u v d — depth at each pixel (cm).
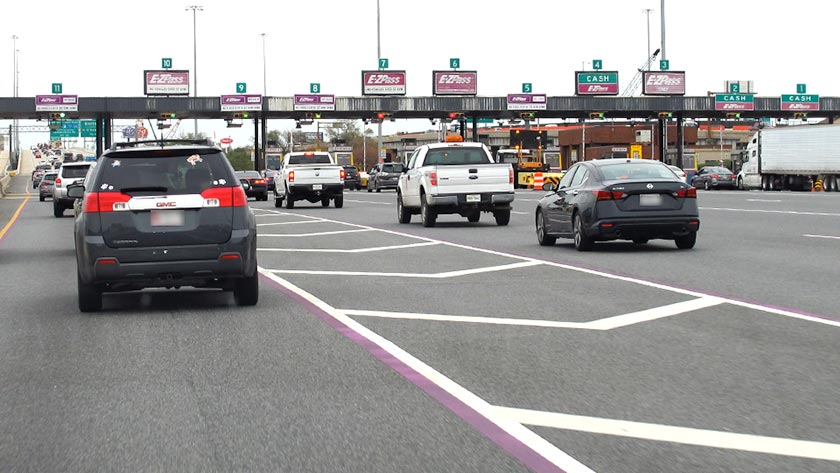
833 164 5878
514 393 702
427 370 784
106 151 1108
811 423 612
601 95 7488
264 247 2023
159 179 1092
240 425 626
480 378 752
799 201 3934
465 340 915
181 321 1052
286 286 1342
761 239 2020
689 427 606
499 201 2589
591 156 11088
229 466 541
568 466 529
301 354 859
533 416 637
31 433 615
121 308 1162
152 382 755
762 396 682
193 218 1091
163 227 1084
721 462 536
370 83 7438
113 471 536
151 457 559
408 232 2430
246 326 1013
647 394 693
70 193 1233
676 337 912
